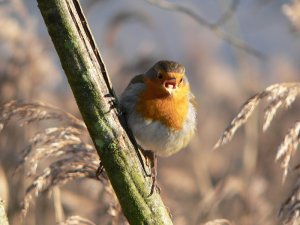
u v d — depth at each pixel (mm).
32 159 6844
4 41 12000
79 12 5688
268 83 18250
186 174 13234
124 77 14562
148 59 14797
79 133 7059
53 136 6941
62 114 7121
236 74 18359
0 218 5523
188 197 12852
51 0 5504
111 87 5953
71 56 5605
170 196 12758
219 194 11328
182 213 11641
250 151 12164
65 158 6957
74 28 5574
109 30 14797
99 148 5758
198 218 11055
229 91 17344
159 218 5824
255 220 11195
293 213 6047
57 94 13977
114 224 7199
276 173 12281
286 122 13188
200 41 18328
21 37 11805
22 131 10734
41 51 11938
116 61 14773
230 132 6195
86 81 5660
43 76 11820
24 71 11648
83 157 6977
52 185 6898
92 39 5773
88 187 10359
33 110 7043
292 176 12211
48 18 5535
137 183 5785
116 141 5746
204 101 17250
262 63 18922
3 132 10625
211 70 17891
